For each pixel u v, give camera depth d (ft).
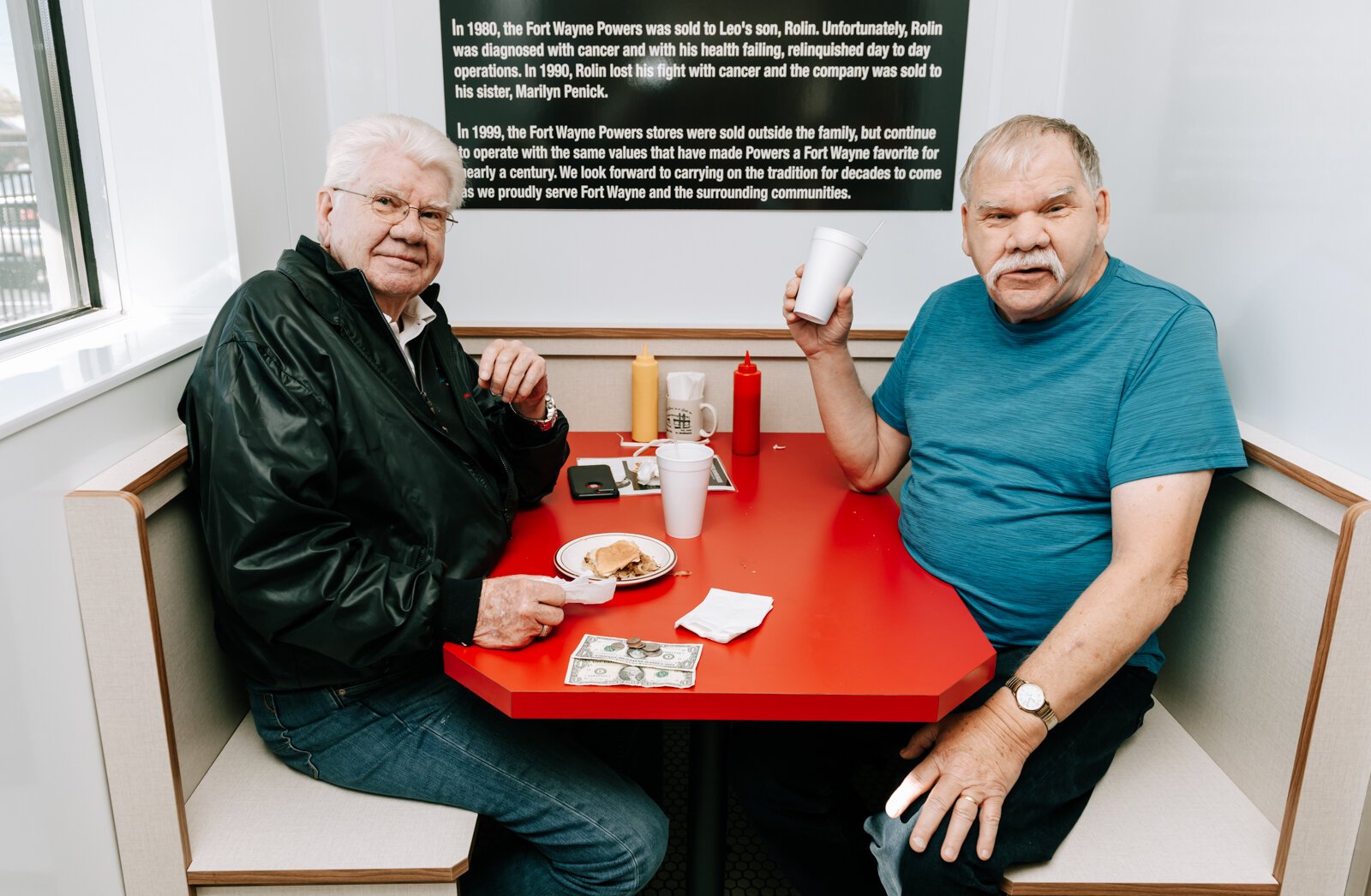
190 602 4.17
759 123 6.34
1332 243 3.87
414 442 4.00
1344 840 3.71
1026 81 6.40
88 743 3.58
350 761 4.05
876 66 6.25
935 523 4.53
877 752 4.63
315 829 3.90
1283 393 4.24
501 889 4.26
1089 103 6.13
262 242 5.37
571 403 6.70
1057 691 3.70
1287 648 3.97
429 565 3.70
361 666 3.69
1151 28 5.36
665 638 3.61
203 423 3.74
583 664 3.39
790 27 6.18
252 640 4.01
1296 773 3.68
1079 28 6.20
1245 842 3.92
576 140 6.35
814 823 4.51
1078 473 4.25
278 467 3.57
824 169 6.42
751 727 4.62
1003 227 4.19
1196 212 4.93
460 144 6.35
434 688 4.09
